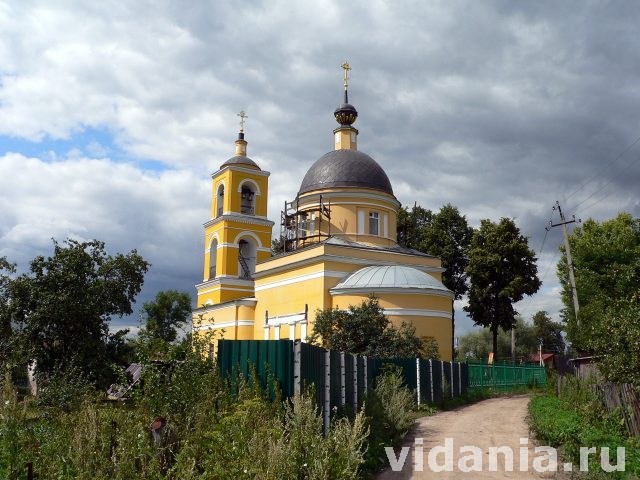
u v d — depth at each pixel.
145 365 11.02
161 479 8.23
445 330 31.81
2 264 20.72
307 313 33.88
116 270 22.62
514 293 48.50
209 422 9.99
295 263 35.25
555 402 20.78
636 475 10.88
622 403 15.20
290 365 11.70
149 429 9.66
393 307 30.84
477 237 50.38
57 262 21.09
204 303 45.03
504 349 78.94
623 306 16.41
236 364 12.32
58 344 20.77
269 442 8.77
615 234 45.00
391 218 40.09
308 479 8.99
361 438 10.44
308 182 40.50
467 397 28.64
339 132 43.19
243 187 46.16
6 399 9.99
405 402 16.88
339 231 38.38
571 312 37.06
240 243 46.06
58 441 9.32
